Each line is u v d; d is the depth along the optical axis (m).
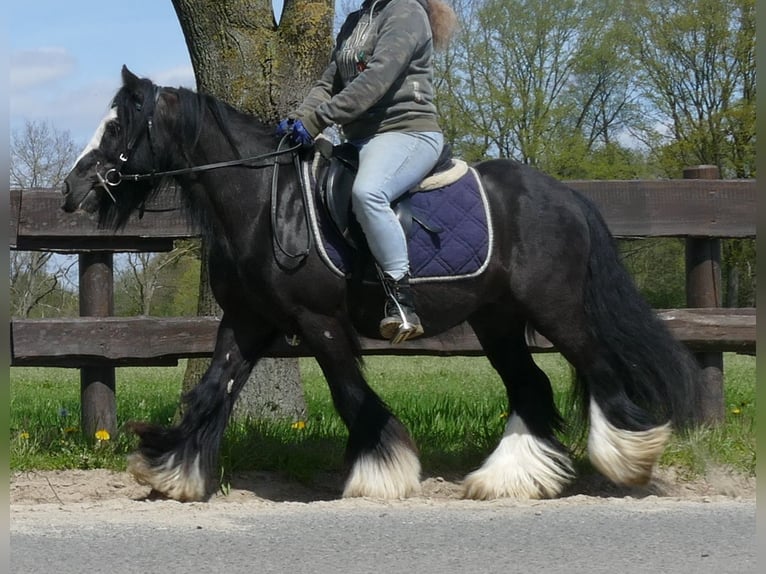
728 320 7.14
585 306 5.68
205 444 5.51
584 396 5.81
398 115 5.37
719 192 7.26
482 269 5.48
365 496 5.38
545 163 32.16
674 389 5.75
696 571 3.88
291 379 7.59
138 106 5.27
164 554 4.11
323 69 7.54
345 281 5.32
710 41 28.48
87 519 4.79
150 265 25.64
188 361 7.60
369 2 5.50
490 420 7.48
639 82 30.61
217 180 5.34
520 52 31.20
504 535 4.45
